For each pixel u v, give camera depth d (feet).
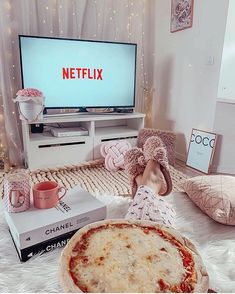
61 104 6.53
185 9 6.58
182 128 7.28
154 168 3.91
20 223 2.52
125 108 7.29
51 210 2.74
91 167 6.49
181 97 7.18
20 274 2.47
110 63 6.78
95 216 2.82
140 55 7.86
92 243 2.04
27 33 6.26
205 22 6.10
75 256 1.91
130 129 7.50
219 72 5.91
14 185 2.61
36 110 5.71
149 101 8.39
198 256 1.94
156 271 1.77
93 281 1.69
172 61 7.36
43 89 6.26
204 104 6.46
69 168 6.19
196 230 3.38
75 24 6.77
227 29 5.63
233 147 6.11
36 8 6.31
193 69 6.64
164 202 3.20
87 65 6.55
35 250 2.57
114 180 5.69
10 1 6.01
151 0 7.69
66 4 6.49
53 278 2.43
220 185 3.87
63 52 6.23
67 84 6.46
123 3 7.23
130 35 7.55
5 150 6.66
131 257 1.89
